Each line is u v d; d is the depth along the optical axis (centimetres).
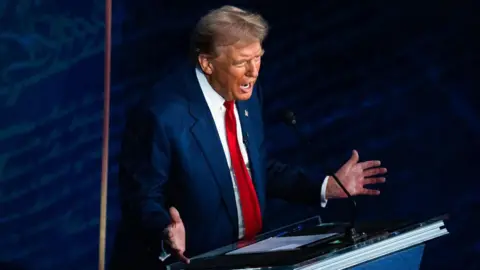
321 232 1000
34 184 1745
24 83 1736
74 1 1769
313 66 1938
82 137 1781
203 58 1067
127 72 1822
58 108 1766
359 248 855
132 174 1068
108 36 919
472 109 1858
